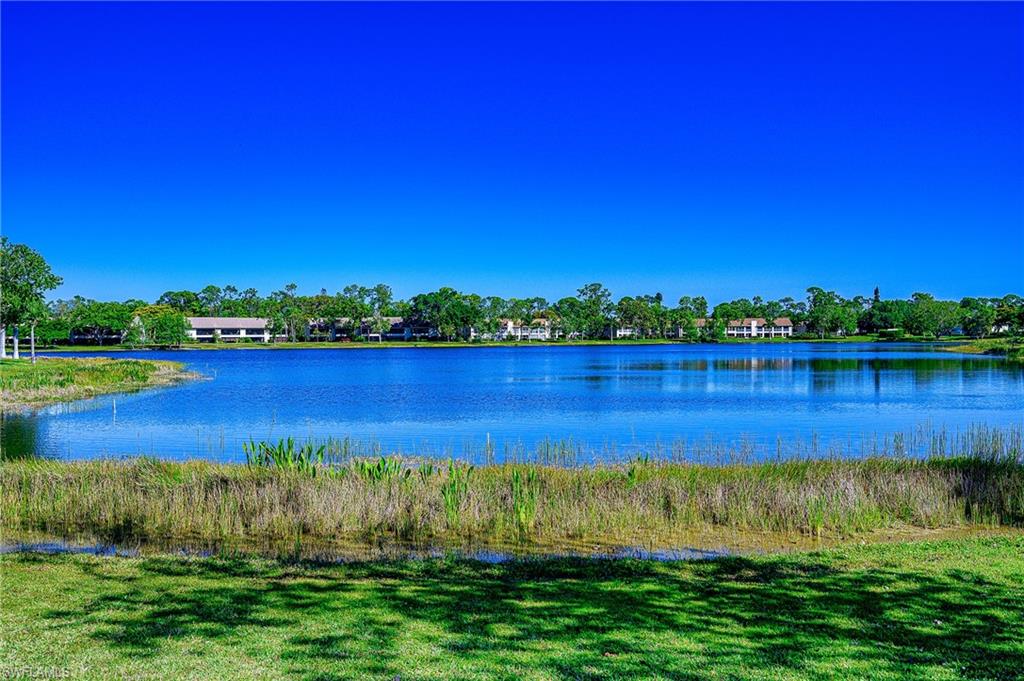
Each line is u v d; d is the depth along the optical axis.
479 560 12.63
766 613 9.28
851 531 14.95
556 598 9.96
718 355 117.56
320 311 194.75
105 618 8.87
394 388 58.25
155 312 173.75
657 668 7.43
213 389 57.62
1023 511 15.77
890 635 8.47
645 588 10.50
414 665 7.45
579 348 164.75
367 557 13.19
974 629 8.68
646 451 26.92
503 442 30.09
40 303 77.88
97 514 15.60
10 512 15.56
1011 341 114.94
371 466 17.47
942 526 15.32
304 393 53.69
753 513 15.43
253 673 7.21
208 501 15.60
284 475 17.48
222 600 9.67
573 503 15.52
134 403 46.38
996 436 25.33
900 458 22.25
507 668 7.39
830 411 40.91
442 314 190.62
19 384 50.25
